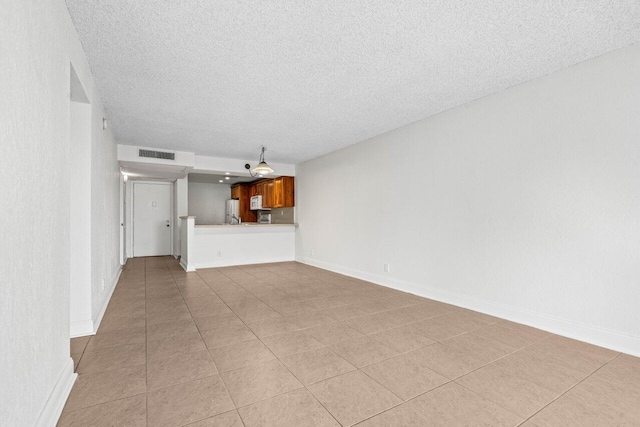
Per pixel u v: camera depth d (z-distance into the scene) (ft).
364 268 16.33
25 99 3.92
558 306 8.77
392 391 5.89
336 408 5.34
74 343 8.00
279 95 10.57
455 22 6.64
